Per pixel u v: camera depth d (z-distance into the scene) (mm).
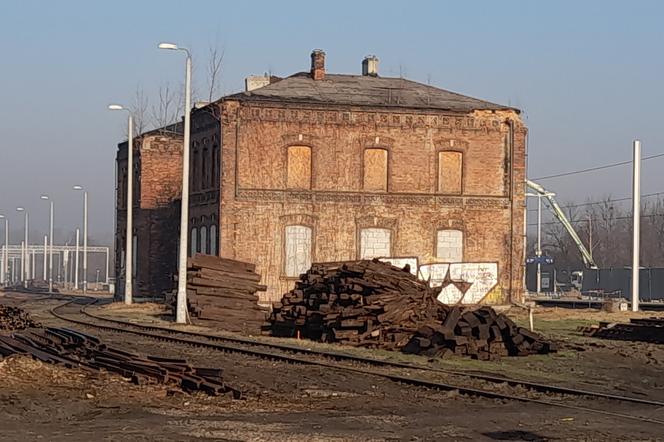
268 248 51156
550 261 90000
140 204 66875
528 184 89875
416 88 56656
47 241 150875
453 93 56531
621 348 30969
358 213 52062
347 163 52031
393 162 52562
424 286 31047
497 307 52281
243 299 40188
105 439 13727
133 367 20031
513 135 53875
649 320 35469
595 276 87562
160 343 30797
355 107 52062
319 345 29516
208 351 27938
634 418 16578
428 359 26094
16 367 19625
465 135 53438
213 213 52688
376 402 18031
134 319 43500
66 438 13789
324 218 51750
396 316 29031
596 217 126375
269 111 51375
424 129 52875
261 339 32250
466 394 19078
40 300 73438
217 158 52219
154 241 66562
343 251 51844
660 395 21234
